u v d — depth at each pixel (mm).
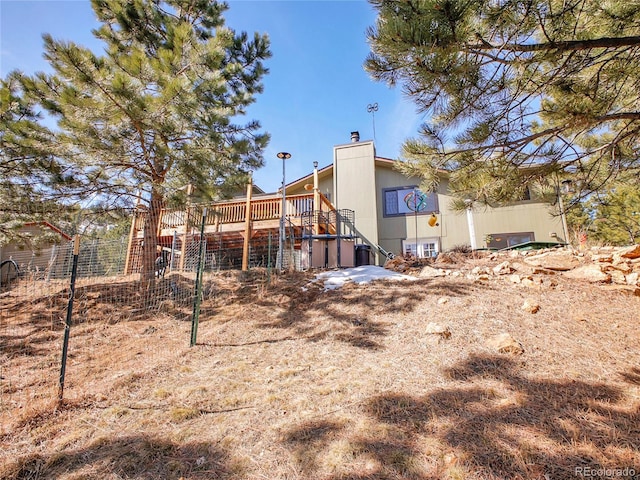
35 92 6082
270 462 2184
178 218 10219
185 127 5793
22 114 6461
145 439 2463
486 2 2293
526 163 3678
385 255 11414
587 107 2953
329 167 12859
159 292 7191
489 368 3424
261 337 4785
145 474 2094
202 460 2219
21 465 2166
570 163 3746
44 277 8008
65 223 7418
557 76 3045
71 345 4824
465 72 2650
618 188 4879
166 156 6121
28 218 7195
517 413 2613
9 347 4758
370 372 3475
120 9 6953
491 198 3953
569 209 4371
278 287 7082
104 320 5930
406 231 11820
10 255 9117
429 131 3447
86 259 8031
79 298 6965
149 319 5965
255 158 7684
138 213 7625
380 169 12633
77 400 3084
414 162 3768
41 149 5930
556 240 10164
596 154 4016
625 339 4031
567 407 2682
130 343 4871
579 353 3697
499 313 4711
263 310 5898
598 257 6293
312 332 4801
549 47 2678
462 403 2785
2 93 6004
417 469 2043
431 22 2248
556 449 2170
